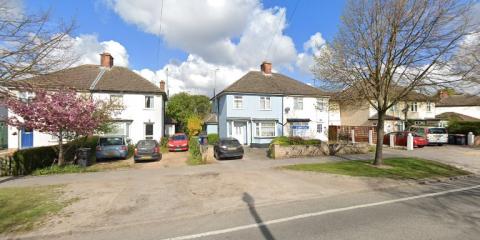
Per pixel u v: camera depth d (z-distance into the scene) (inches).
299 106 1286.9
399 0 475.8
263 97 1240.8
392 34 494.0
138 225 242.5
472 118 1680.6
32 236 217.3
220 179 430.3
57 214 266.4
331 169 518.0
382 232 211.0
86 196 334.6
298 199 317.7
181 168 552.1
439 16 448.8
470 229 216.2
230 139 755.4
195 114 2012.8
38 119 551.5
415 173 486.9
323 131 1314.0
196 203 300.7
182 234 217.3
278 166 559.8
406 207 282.7
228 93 1197.1
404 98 549.3
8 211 275.4
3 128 1008.9
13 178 480.1
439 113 1860.2
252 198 319.9
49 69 291.6
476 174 513.0
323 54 565.3
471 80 458.0
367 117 1406.3
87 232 228.1
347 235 205.8
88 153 644.7
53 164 602.9
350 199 320.5
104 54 1185.4
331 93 596.1
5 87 277.6
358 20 521.0
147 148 693.9
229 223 241.0
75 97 616.4
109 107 774.5
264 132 1229.7
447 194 345.1
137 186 387.5
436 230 214.4
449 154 775.7
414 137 976.3
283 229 222.1
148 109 1104.2
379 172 488.1
